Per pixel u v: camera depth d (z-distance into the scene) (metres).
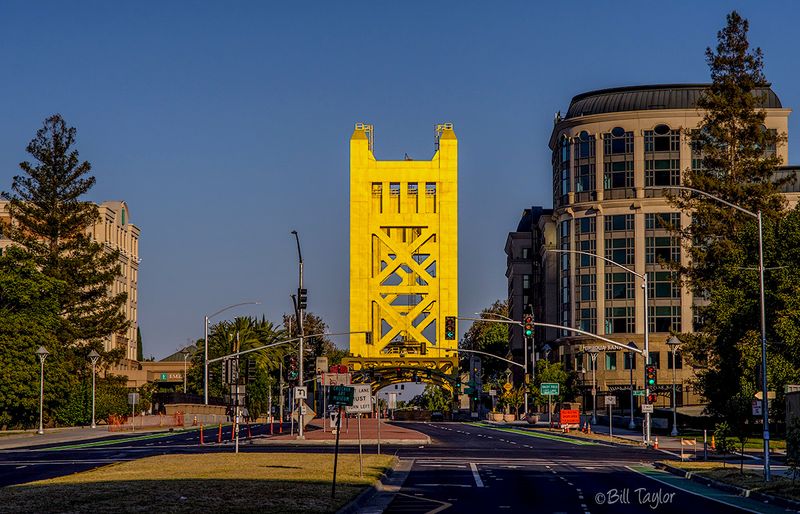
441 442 72.06
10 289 100.69
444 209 138.50
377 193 139.88
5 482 40.47
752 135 100.00
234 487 34.88
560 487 39.44
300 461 47.72
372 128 141.50
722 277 84.50
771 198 97.94
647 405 72.38
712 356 95.88
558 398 132.25
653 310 142.12
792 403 47.03
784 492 36.50
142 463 46.16
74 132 121.88
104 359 123.56
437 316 139.25
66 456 57.47
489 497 35.56
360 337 138.75
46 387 99.31
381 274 139.25
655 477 45.16
